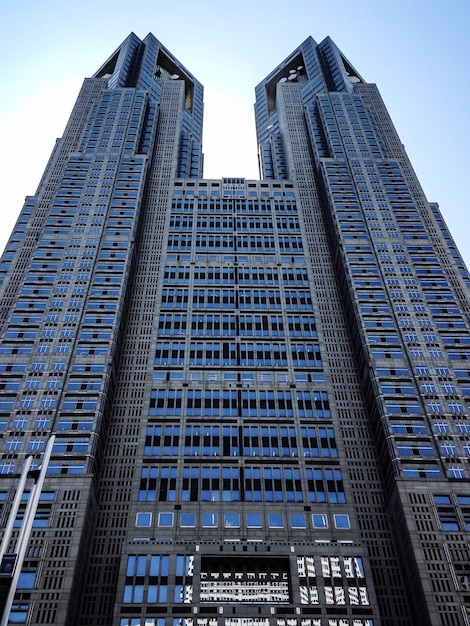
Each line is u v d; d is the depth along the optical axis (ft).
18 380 266.98
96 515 233.96
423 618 201.26
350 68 577.02
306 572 215.10
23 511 218.79
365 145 433.07
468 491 230.07
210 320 320.09
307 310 329.52
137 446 259.19
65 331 288.92
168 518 232.32
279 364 298.35
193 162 480.23
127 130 439.22
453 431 251.60
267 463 254.68
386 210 372.58
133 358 297.94
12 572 118.32
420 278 326.85
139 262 353.31
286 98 542.98
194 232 378.53
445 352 285.23
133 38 580.71
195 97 594.65
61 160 423.23
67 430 247.50
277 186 422.82
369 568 216.33
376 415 265.95
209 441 262.26
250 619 201.87
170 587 209.15
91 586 214.48
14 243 355.56
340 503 241.96
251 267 355.36
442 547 213.46
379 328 297.33
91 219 356.38
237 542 224.74
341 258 344.49
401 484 232.32
